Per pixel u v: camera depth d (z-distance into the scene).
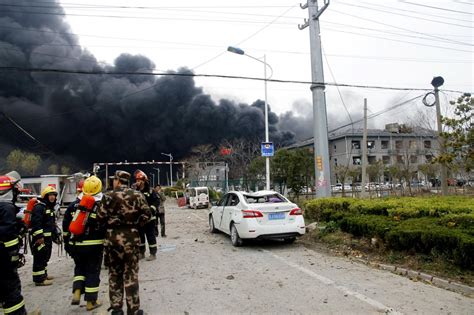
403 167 43.72
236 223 9.22
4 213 4.09
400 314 4.38
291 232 8.86
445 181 15.43
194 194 28.06
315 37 14.68
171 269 7.11
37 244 6.32
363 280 5.93
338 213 10.23
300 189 22.97
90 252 4.91
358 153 59.38
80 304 5.25
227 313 4.59
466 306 4.62
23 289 6.18
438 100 15.88
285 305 4.81
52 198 6.61
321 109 14.37
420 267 6.33
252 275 6.43
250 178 29.42
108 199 4.36
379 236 7.78
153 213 8.11
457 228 6.72
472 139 12.24
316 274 6.36
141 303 5.08
